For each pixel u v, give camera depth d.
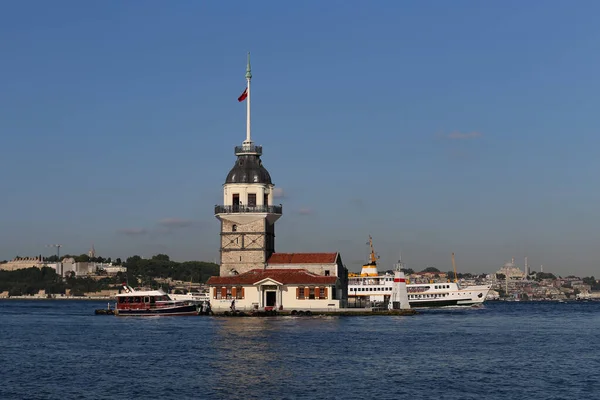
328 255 154.75
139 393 61.91
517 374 71.50
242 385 65.06
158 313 156.25
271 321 134.38
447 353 86.38
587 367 76.31
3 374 71.62
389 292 195.12
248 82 159.75
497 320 158.88
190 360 79.56
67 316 175.12
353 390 63.00
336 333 109.50
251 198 155.25
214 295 153.12
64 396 60.88
